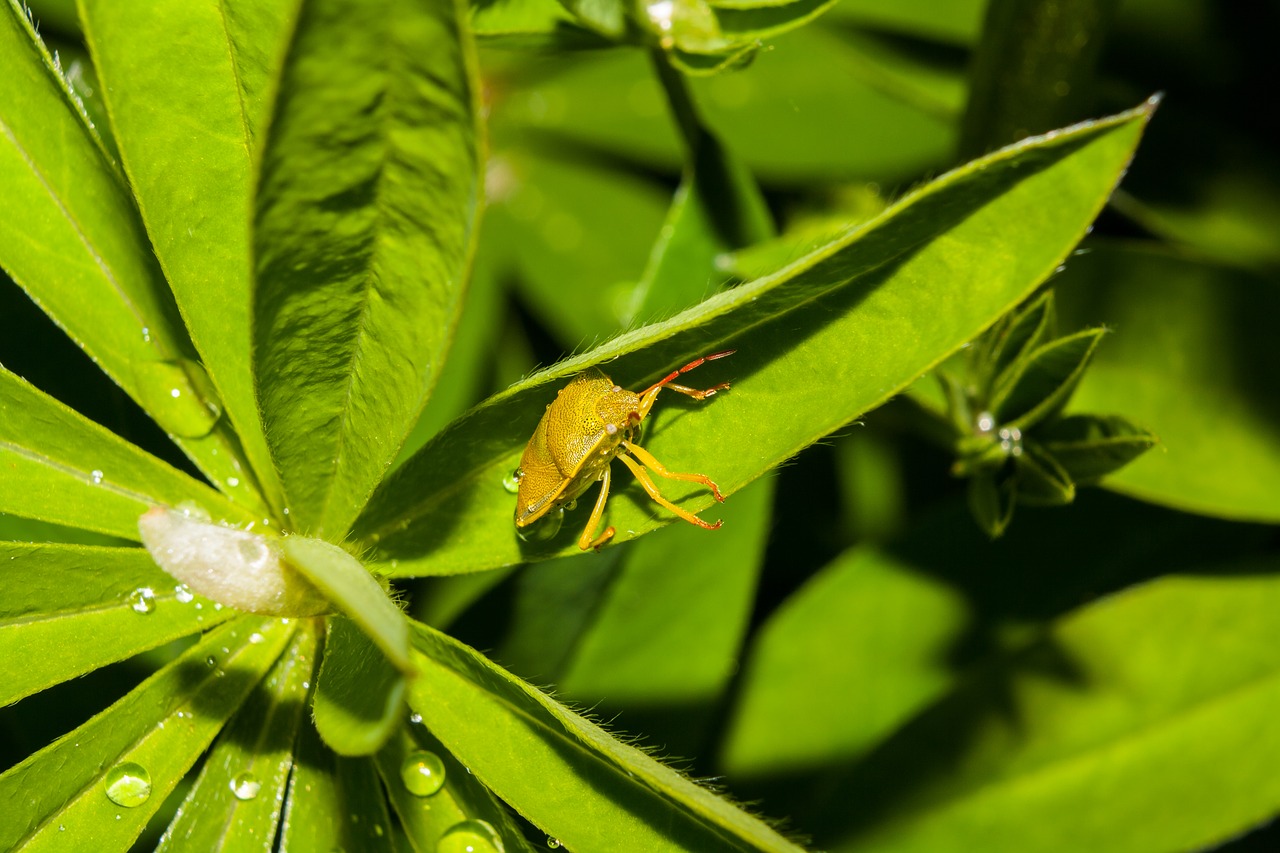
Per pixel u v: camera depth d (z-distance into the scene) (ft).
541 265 1.04
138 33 0.72
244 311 0.75
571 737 0.73
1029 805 0.86
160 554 0.69
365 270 0.69
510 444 0.75
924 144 0.99
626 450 0.76
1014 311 0.80
